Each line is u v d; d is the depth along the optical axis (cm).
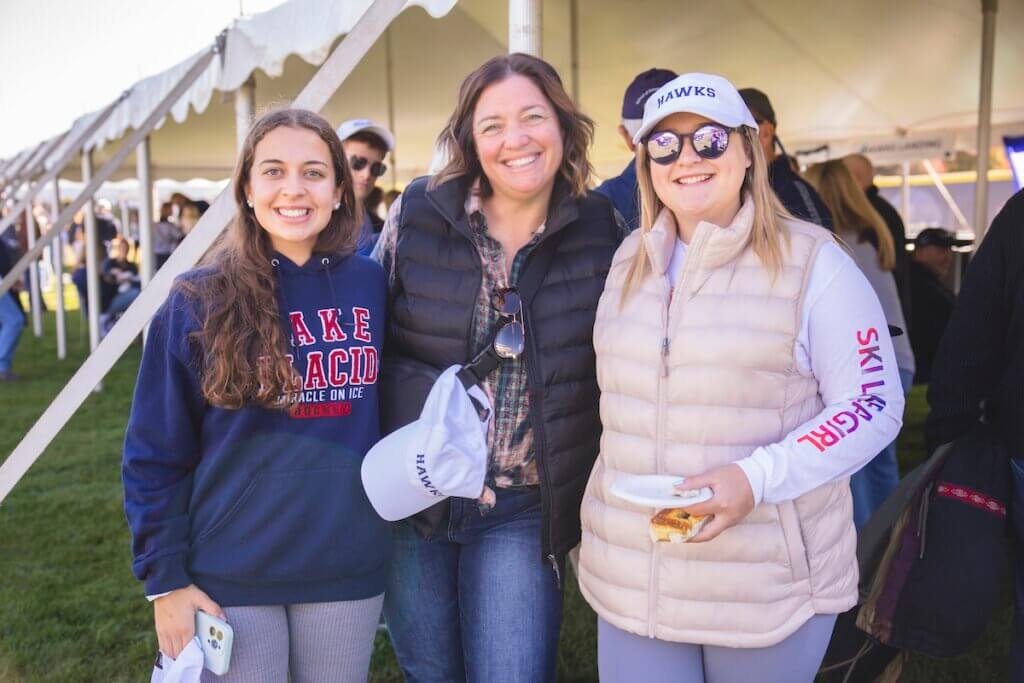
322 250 178
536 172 182
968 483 194
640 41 664
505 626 193
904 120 896
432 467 166
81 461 593
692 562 157
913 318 500
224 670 160
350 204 182
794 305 152
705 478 144
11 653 317
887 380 151
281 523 169
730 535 154
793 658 159
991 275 192
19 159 1069
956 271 650
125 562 409
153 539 164
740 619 155
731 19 616
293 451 170
